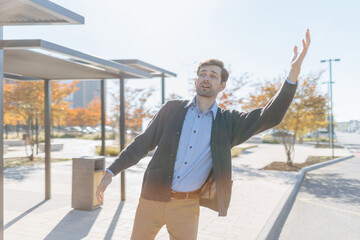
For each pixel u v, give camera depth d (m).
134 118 18.89
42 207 6.02
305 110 13.35
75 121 49.31
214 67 2.10
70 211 5.70
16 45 3.77
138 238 2.20
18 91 14.64
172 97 18.44
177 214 2.13
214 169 2.04
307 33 1.84
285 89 1.88
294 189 8.27
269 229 4.79
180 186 2.12
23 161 14.33
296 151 21.59
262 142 33.31
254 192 7.68
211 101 2.17
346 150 22.77
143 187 2.21
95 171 5.82
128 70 6.02
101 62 5.19
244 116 2.09
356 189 8.68
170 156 2.10
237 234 4.57
